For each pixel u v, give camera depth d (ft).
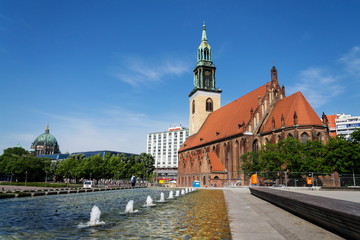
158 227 57.36
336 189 169.48
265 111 279.69
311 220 53.98
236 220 56.13
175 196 149.38
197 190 212.43
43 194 163.12
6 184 394.93
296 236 40.81
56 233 53.11
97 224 62.08
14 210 90.02
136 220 67.00
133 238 47.91
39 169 520.83
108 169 442.09
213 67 418.72
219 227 56.08
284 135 235.40
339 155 187.52
